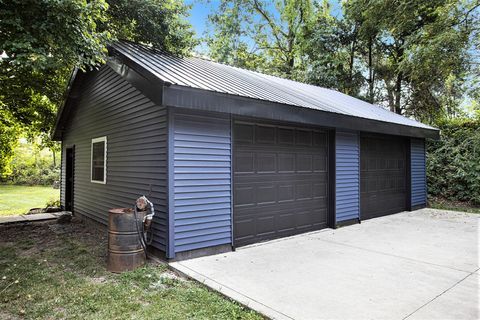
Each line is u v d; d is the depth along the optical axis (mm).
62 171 9578
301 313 2799
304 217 6199
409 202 9148
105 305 2988
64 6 3881
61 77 7980
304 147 6215
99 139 6812
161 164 4398
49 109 9523
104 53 4949
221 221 4727
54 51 4164
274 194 5637
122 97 5723
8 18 3904
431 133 9242
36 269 4078
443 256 4594
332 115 6047
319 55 15539
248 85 5750
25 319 2754
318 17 17000
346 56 15680
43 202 12578
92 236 6059
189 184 4371
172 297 3174
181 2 7273
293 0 17781
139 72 4480
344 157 6934
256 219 5340
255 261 4301
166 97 3879
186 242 4324
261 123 5422
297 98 6137
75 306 2980
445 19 10562
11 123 10273
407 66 11609
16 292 3320
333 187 6652
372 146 7953
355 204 7188
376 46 14938
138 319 2719
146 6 6387
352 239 5656
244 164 5156
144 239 4219
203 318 2736
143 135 4938
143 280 3627
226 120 4832
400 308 2914
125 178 5590
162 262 4281
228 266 4070
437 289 3369
